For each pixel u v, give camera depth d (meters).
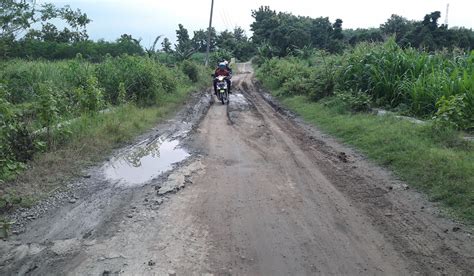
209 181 6.70
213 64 48.25
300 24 61.84
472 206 5.30
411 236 4.72
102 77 14.77
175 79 21.03
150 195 6.04
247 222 5.11
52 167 7.06
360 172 7.17
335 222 5.12
